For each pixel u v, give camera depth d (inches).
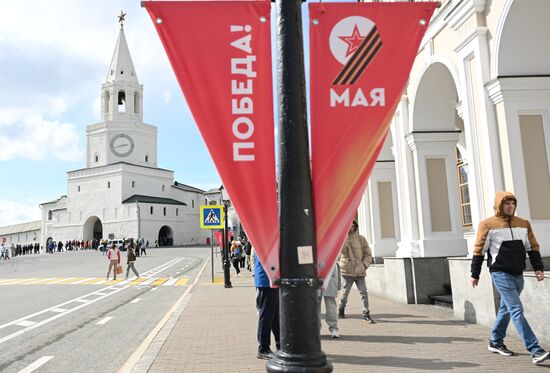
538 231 306.5
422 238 469.7
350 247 350.3
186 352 263.6
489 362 218.5
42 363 273.0
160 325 362.0
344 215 136.8
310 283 111.6
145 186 3577.8
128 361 247.1
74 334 362.3
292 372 105.9
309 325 109.7
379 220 642.8
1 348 315.6
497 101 323.0
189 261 1631.4
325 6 144.4
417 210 485.1
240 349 269.4
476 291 316.8
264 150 137.2
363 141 140.2
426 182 475.8
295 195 114.5
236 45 139.9
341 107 141.4
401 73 143.3
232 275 972.6
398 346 259.3
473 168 347.9
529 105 318.0
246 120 137.9
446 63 394.6
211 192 3978.8
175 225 3604.8
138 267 1352.1
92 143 3686.0
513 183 311.4
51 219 3991.1
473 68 350.6
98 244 3277.6
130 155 3619.6
